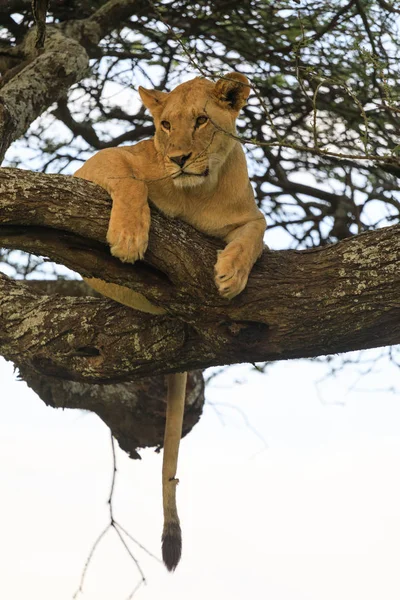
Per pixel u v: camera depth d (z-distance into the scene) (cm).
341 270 730
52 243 731
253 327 748
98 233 725
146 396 1238
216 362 800
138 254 716
